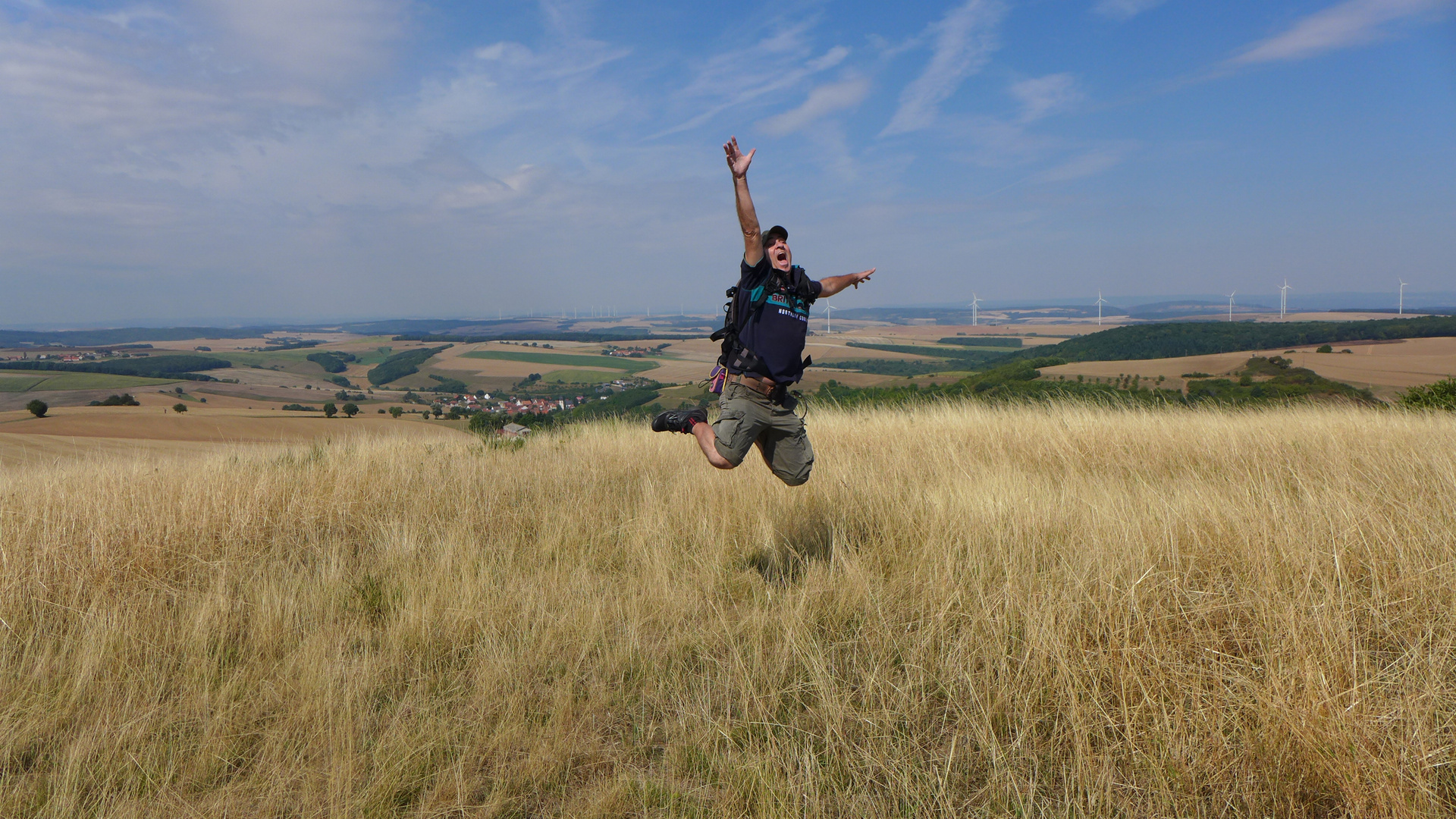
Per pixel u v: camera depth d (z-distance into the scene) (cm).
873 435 845
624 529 523
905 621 355
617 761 266
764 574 435
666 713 294
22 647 342
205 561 445
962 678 296
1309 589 315
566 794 249
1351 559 353
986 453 731
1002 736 268
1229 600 329
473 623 363
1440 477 498
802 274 389
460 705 299
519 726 279
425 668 329
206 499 546
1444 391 1195
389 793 241
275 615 368
